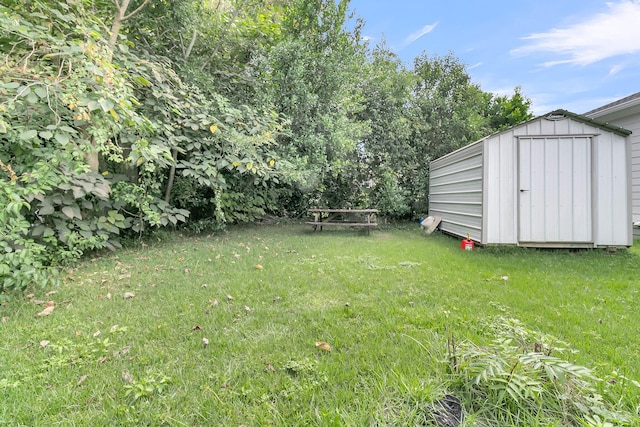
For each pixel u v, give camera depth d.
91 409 1.35
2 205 2.49
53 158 3.09
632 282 3.07
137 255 4.21
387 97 8.04
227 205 6.31
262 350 1.83
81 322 2.18
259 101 6.16
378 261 3.99
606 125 4.55
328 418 1.27
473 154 5.15
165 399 1.41
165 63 4.79
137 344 1.89
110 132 3.43
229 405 1.37
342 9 6.96
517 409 1.27
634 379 1.48
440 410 1.30
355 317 2.28
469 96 8.66
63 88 2.73
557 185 4.68
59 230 3.58
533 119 4.71
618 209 4.61
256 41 6.61
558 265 3.78
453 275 3.32
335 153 6.86
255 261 3.97
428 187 8.46
